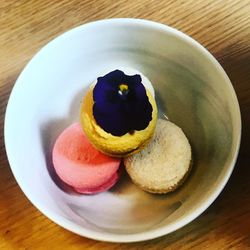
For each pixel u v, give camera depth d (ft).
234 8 0.93
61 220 0.71
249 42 0.89
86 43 0.84
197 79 0.82
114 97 0.73
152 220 0.78
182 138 0.81
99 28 0.82
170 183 0.78
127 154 0.78
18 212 0.82
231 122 0.75
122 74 0.75
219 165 0.75
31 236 0.81
